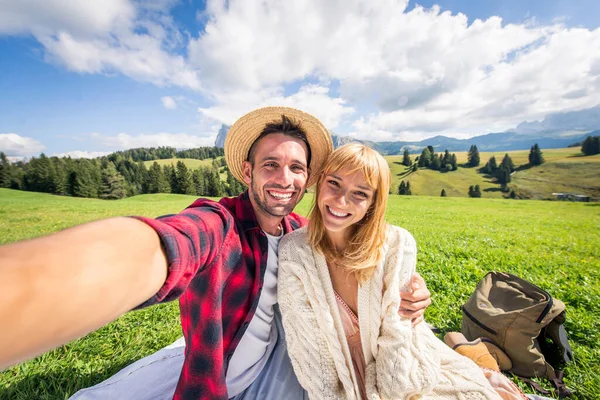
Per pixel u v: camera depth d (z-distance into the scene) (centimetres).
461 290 540
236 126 222
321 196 210
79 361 307
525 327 312
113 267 78
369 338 206
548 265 768
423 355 192
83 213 2714
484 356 277
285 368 223
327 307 196
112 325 402
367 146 212
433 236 1269
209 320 165
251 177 209
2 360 55
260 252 200
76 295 67
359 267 201
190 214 147
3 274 58
